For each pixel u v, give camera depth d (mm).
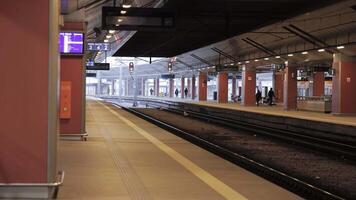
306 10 23734
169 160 11469
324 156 17078
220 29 32938
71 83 15062
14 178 6898
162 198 7422
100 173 9500
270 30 31594
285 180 11344
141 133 18375
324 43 31578
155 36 38594
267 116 31266
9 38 6875
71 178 8938
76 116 15156
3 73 6883
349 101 31609
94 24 29797
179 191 7945
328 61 40438
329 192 9805
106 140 15484
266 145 20250
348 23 26281
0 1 6844
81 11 14820
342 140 21875
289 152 18047
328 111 35875
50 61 6910
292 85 41188
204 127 29609
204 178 9180
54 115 6945
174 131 23844
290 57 39938
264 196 7703
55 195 7410
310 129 25344
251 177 9391
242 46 43219
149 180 8883
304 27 29734
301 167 14547
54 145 6965
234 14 26016
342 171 13938
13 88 6887
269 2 22766
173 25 19297
